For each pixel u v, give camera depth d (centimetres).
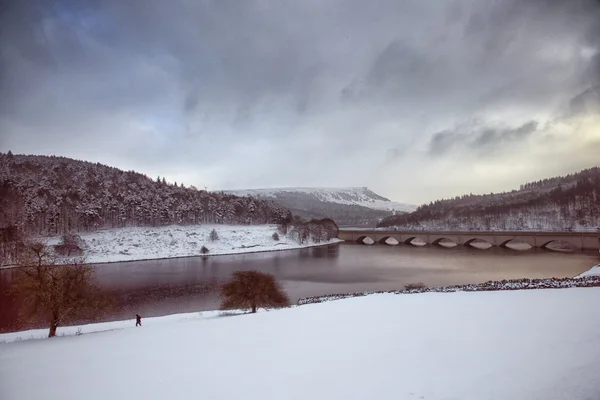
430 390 1558
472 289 6781
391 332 2603
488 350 2020
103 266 14088
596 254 16125
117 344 2984
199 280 10825
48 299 4438
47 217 18988
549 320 2652
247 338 2809
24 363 2525
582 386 1515
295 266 13712
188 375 1992
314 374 1859
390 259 15750
